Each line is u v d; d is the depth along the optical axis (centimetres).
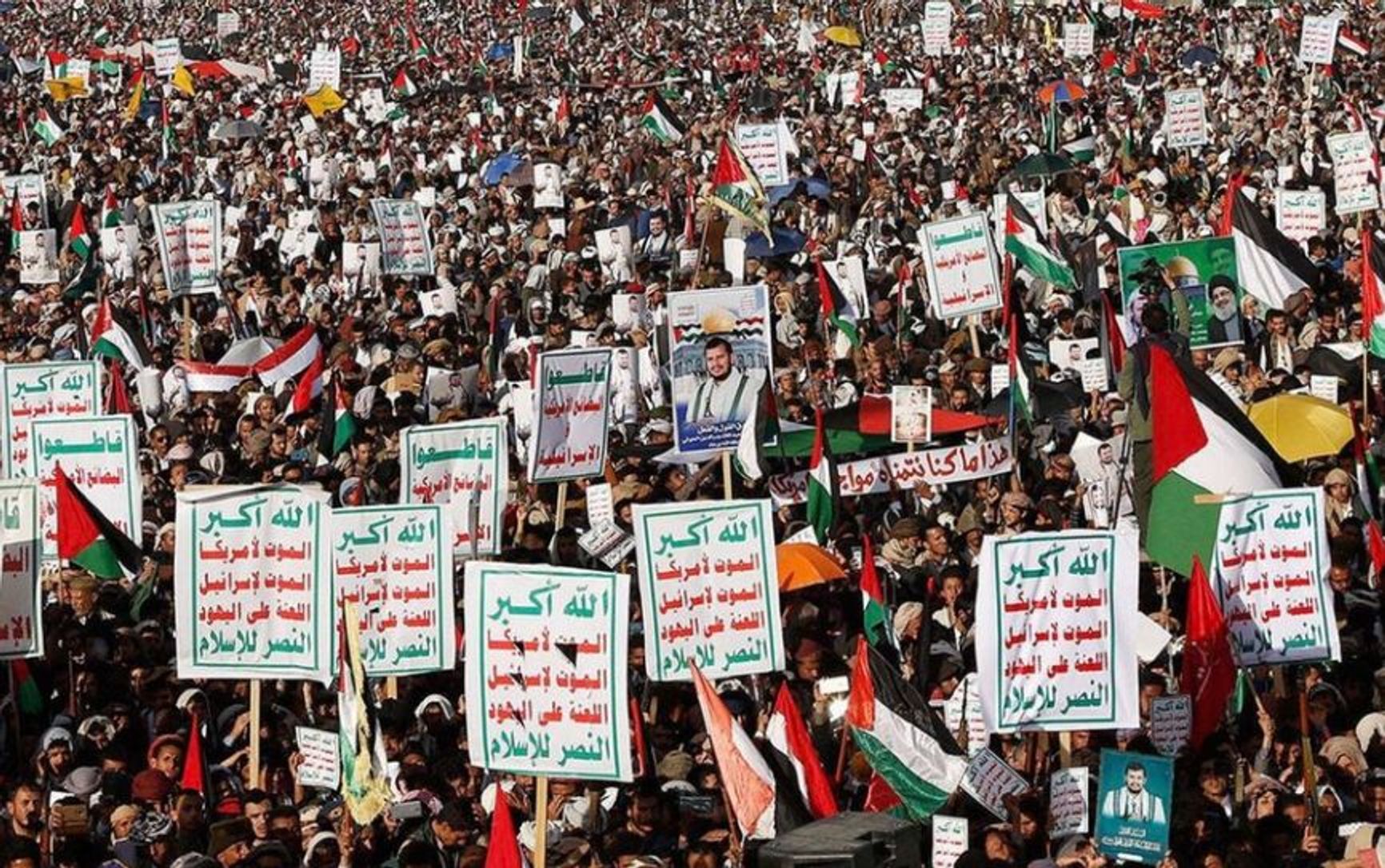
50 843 1566
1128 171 4344
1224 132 5162
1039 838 1490
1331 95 5603
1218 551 1694
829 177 4738
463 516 2041
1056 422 2562
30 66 8994
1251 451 1781
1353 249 3481
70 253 4088
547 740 1466
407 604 1734
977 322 2944
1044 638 1536
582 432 2194
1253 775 1595
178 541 1678
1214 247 2795
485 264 3775
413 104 7238
